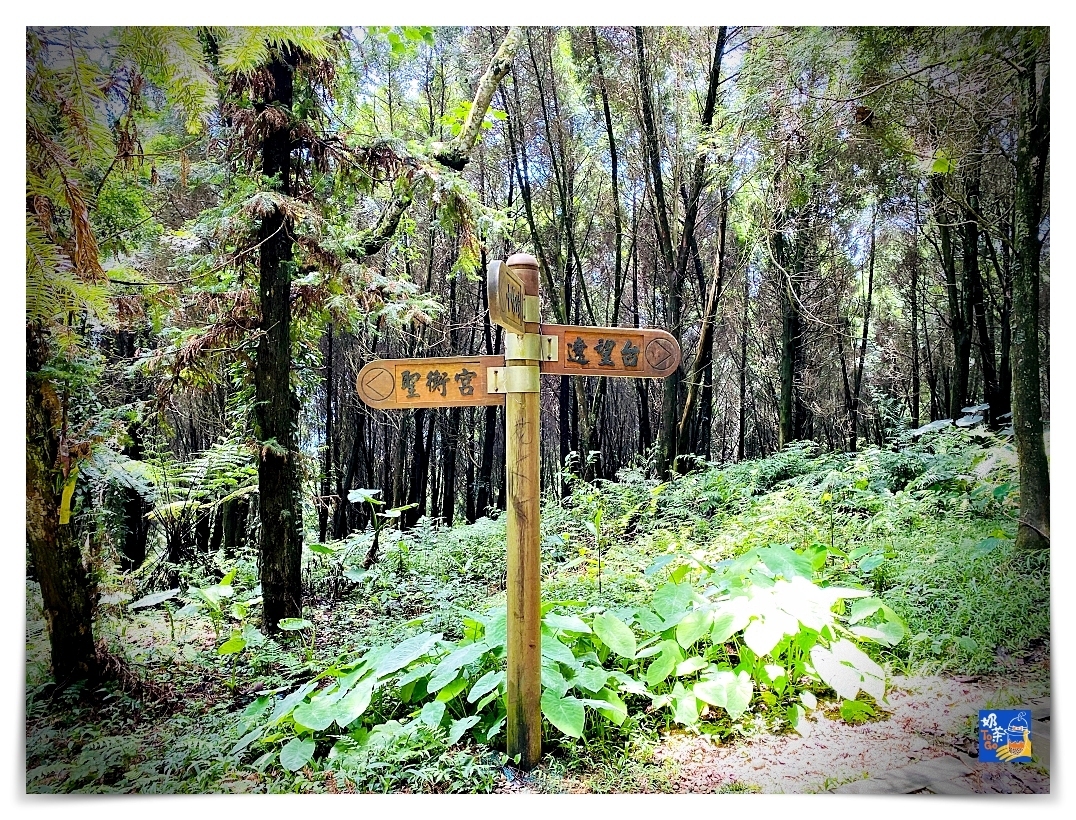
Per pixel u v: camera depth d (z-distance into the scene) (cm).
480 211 471
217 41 328
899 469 589
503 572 550
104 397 450
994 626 324
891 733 264
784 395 847
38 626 371
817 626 257
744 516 570
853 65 523
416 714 257
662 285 875
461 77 791
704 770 244
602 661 288
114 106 392
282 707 265
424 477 955
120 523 441
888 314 864
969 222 604
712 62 741
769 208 725
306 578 518
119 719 311
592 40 761
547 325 249
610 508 675
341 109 509
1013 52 419
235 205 396
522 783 235
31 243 291
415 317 487
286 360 414
